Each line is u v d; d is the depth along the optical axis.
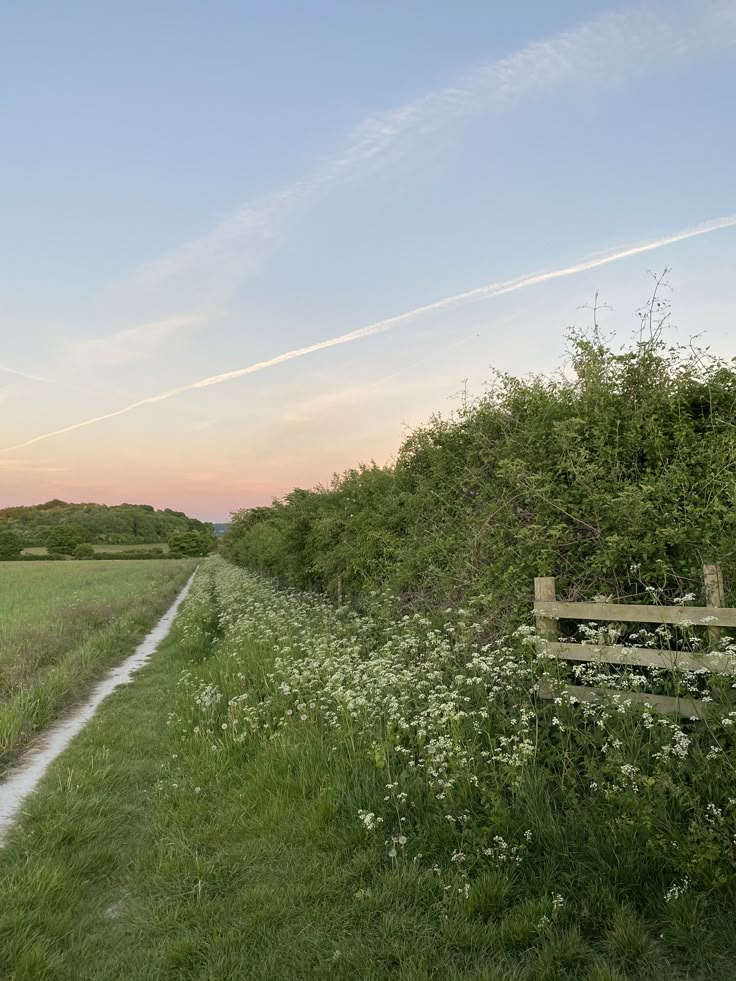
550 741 4.81
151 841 4.79
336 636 9.89
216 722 7.45
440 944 3.31
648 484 5.84
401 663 6.60
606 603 5.20
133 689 10.38
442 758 4.50
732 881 3.32
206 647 13.66
